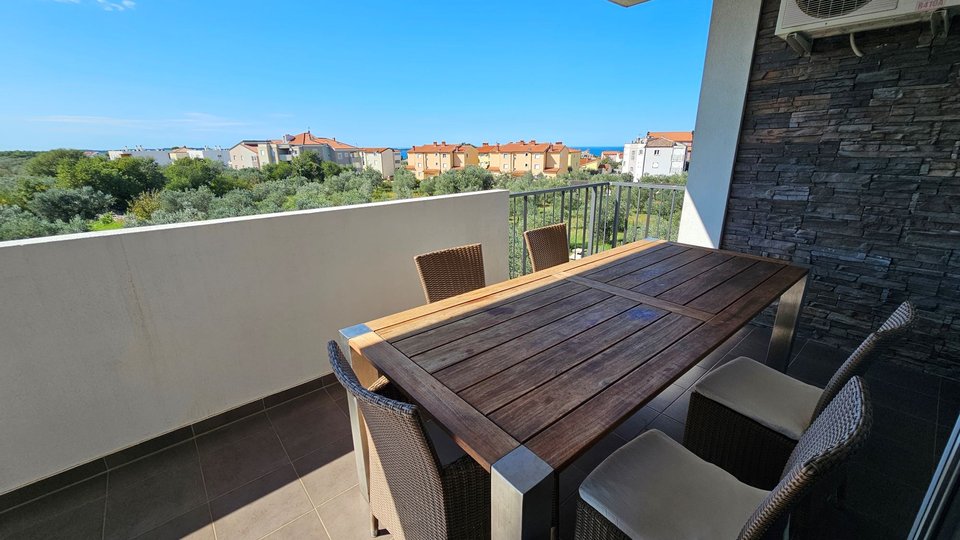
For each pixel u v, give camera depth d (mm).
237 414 2125
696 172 3100
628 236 4391
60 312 1595
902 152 2268
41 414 1608
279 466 1812
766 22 2604
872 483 1638
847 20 2107
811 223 2668
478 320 1530
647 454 1206
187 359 1932
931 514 1000
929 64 2111
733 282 1897
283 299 2186
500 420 977
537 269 2432
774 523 797
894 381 2322
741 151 2879
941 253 2248
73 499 1643
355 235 2395
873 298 2521
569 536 1475
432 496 1060
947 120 2113
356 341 1389
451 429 949
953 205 2170
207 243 1902
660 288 1833
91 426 1727
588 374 1161
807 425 1335
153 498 1649
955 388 2242
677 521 1008
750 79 2732
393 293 2629
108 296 1689
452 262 2059
